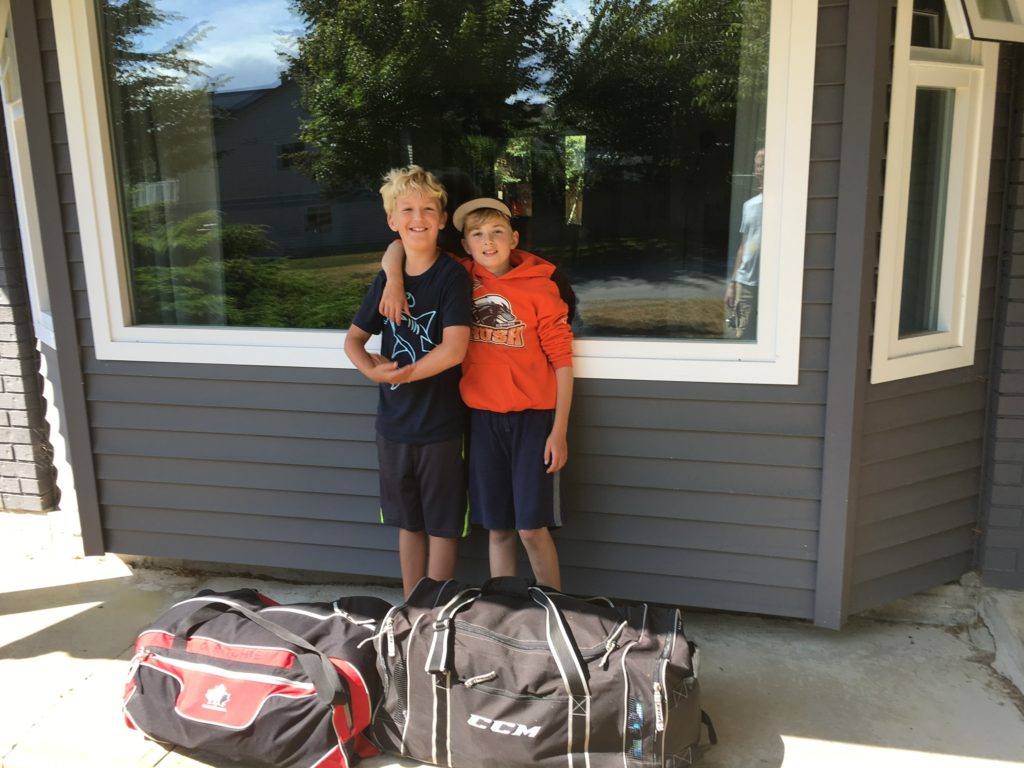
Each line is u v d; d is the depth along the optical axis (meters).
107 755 1.88
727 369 2.18
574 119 3.98
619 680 1.63
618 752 1.65
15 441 3.12
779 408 2.17
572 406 2.29
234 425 2.54
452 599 1.84
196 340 2.52
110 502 2.69
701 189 2.45
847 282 2.03
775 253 2.10
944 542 2.38
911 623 2.42
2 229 2.97
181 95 2.62
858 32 1.91
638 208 2.75
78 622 2.51
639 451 2.28
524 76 4.35
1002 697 2.06
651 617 1.81
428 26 4.16
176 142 2.62
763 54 2.08
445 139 4.29
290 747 1.73
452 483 2.17
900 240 2.12
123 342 2.56
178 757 1.86
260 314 2.61
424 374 2.02
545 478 2.11
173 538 2.68
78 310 2.57
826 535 2.18
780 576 2.26
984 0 2.03
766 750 1.85
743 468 2.22
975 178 2.18
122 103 2.50
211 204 2.71
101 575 2.83
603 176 2.91
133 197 2.56
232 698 1.75
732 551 2.27
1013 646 2.16
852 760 1.82
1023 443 2.30
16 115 2.85
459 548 2.46
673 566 2.33
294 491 2.55
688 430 2.24
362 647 1.81
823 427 2.14
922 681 2.13
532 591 1.84
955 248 2.24
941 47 2.09
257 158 2.85
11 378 3.08
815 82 1.98
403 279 2.11
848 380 2.08
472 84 4.49
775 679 2.14
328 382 2.45
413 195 2.02
